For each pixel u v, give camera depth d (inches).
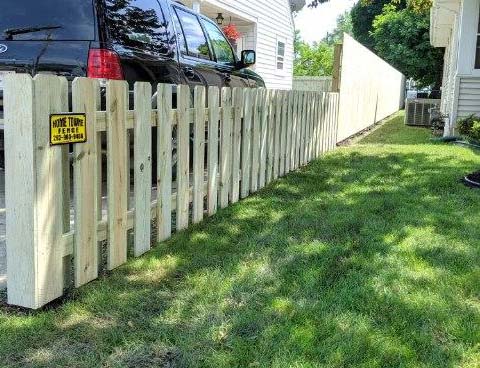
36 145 86.9
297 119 242.2
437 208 169.8
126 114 111.0
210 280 105.8
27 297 91.1
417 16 1013.8
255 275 108.7
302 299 97.3
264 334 84.0
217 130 156.5
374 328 86.7
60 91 91.6
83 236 100.4
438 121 475.8
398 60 1053.8
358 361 77.2
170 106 128.7
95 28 148.1
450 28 608.7
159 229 129.1
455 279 109.3
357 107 435.2
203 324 87.0
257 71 590.9
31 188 87.4
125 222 114.0
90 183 101.0
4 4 153.7
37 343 80.7
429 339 84.0
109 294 98.4
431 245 131.3
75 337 82.6
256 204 172.4
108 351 79.0
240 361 76.5
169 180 131.6
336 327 86.6
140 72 158.9
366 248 128.3
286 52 699.4
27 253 89.7
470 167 251.8
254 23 569.3
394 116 759.1
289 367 74.9
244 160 179.6
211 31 226.1
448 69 578.9
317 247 127.8
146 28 167.6
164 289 101.5
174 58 180.9
